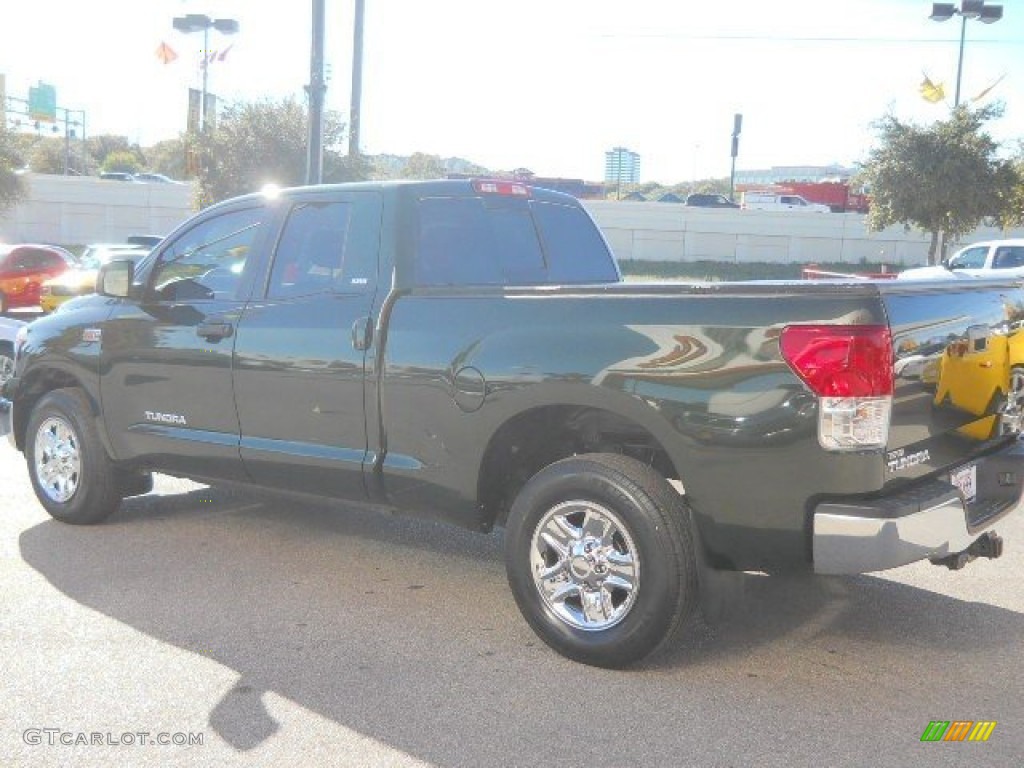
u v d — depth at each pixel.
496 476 4.87
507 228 5.75
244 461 5.61
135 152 118.81
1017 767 3.64
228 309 5.68
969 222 28.67
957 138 27.91
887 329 3.89
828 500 3.94
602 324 4.37
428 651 4.61
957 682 4.34
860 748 3.76
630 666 4.40
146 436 6.07
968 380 4.47
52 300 19.09
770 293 4.02
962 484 4.50
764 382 3.98
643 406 4.23
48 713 3.99
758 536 4.09
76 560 5.86
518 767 3.61
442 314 4.85
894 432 3.97
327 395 5.21
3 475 8.02
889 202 28.75
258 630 4.85
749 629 4.89
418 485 4.95
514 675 4.36
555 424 4.82
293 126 32.38
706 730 3.88
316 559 5.94
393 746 3.76
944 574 5.75
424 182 5.35
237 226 5.82
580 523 4.47
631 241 47.97
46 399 6.55
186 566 5.78
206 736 3.82
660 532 4.18
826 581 5.61
